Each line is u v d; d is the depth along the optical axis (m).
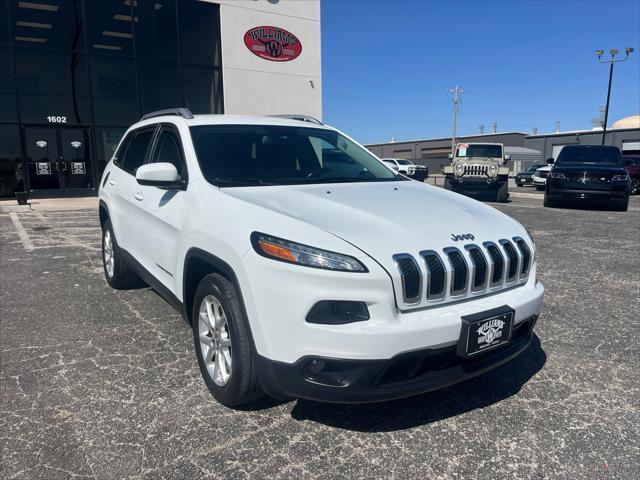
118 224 4.55
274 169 3.46
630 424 2.65
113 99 15.89
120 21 15.68
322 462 2.33
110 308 4.47
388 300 2.26
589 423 2.66
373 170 3.95
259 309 2.36
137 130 4.65
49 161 15.20
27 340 3.73
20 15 14.34
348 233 2.40
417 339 2.27
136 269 4.14
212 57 17.31
